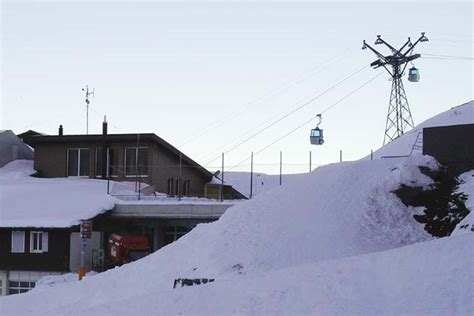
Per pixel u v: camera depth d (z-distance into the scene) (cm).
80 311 1791
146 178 4759
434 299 1392
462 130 2817
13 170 5281
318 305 1470
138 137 4756
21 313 2183
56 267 3822
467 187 2606
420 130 4825
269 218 2834
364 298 1466
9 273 3919
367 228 2609
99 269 3888
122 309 1694
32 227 3816
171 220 4228
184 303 1639
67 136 4969
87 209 3969
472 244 1622
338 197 2866
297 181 3142
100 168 4888
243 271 2411
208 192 5125
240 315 1498
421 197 2694
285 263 2414
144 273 2723
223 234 2800
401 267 1576
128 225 4250
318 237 2572
